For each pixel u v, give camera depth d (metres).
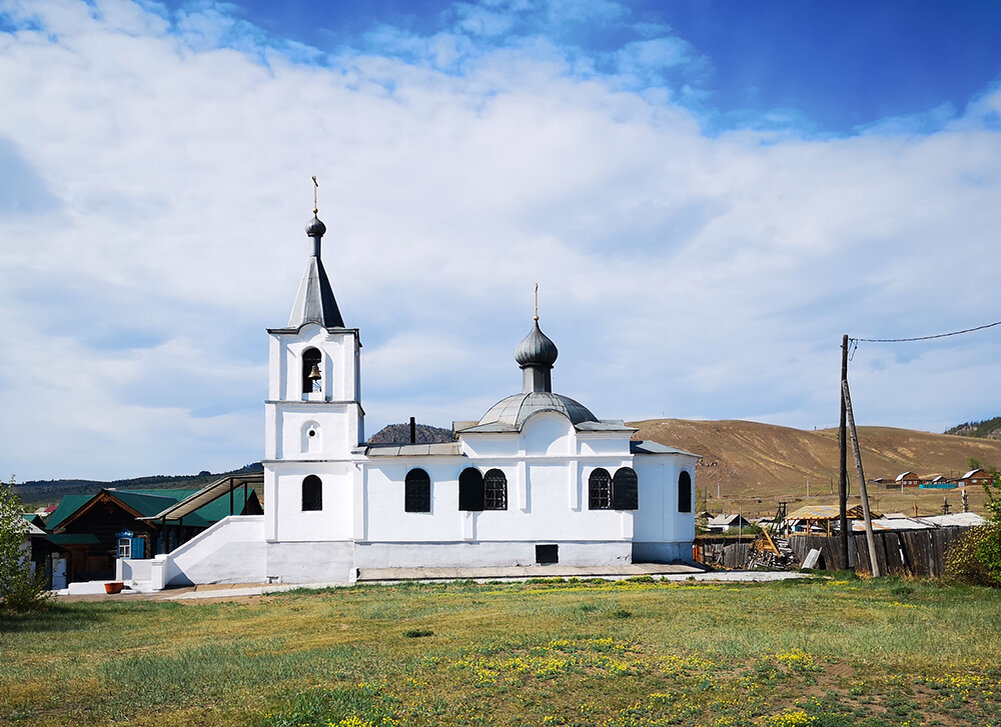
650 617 26.09
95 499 54.25
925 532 40.69
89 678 19.31
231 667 19.92
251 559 46.22
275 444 46.19
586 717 15.78
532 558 45.16
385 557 45.22
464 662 19.66
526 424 45.72
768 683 17.61
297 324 47.62
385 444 48.44
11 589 32.38
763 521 110.75
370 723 15.38
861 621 25.23
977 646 20.64
